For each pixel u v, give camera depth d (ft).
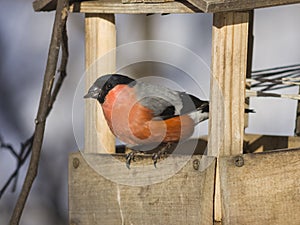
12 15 36.76
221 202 19.34
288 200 19.61
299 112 25.57
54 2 21.50
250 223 19.34
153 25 36.37
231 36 19.38
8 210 32.53
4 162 33.24
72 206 21.07
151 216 19.98
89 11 20.98
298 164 19.69
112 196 20.45
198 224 19.38
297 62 37.09
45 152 33.91
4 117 34.81
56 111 34.91
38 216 32.63
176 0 19.67
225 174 19.22
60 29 19.88
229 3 18.78
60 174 33.60
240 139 19.51
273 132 34.91
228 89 19.44
